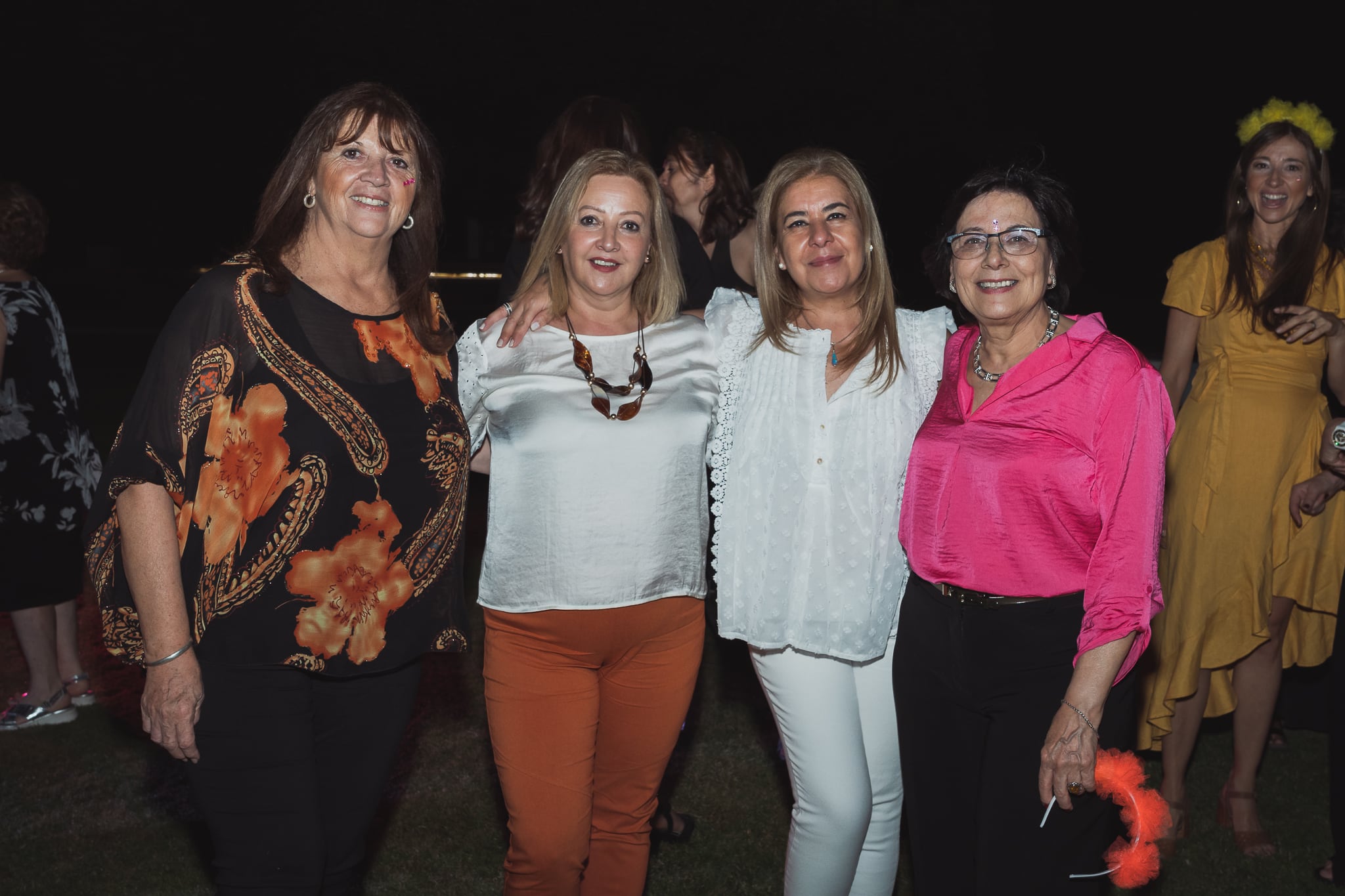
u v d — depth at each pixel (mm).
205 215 27922
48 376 4352
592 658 2742
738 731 4566
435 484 2615
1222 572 3650
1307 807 3975
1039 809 2439
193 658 2361
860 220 2781
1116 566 2375
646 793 2908
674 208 4027
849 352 2803
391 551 2549
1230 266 3668
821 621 2732
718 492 2865
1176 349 3846
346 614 2488
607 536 2674
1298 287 3582
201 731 2398
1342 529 3740
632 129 3754
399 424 2541
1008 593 2494
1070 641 2463
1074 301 23203
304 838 2449
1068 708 2371
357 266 2580
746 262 4066
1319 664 3928
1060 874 2439
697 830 3787
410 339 2609
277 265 2453
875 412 2770
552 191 3672
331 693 2570
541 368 2748
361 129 2494
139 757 4262
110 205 28141
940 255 2713
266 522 2400
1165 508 3834
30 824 3742
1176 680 3682
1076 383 2473
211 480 2375
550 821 2725
